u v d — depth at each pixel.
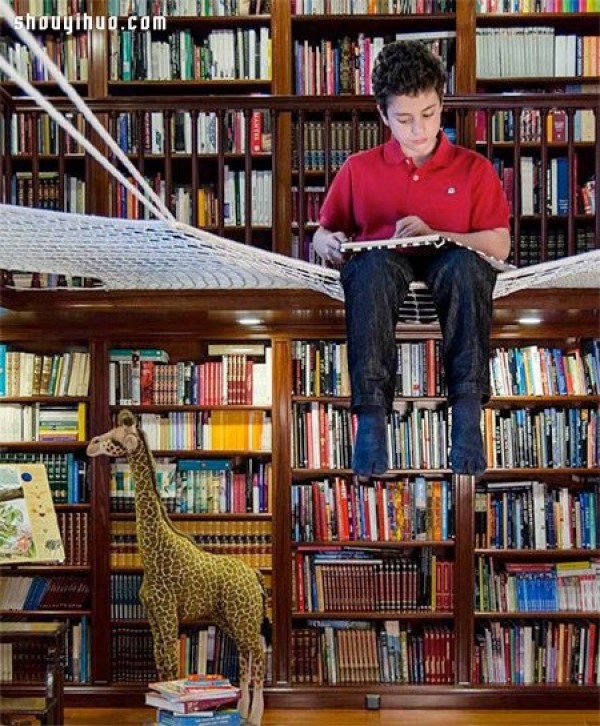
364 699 5.30
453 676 5.34
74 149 5.50
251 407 5.40
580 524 5.39
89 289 4.69
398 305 2.53
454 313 2.51
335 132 5.52
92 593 5.38
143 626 5.41
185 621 5.21
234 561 4.80
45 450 5.65
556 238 5.52
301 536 5.38
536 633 5.38
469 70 5.50
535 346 5.63
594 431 5.38
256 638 4.75
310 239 5.55
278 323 5.32
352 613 5.35
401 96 2.60
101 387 5.41
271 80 5.54
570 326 5.34
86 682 5.39
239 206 5.51
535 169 5.49
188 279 4.12
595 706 5.31
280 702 5.30
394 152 2.95
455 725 5.01
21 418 5.50
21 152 5.55
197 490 5.45
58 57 5.62
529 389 5.40
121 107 4.61
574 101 4.55
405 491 5.40
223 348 5.49
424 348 5.40
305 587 5.38
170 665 4.56
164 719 4.33
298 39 5.82
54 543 3.50
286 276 3.24
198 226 5.50
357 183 2.98
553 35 5.61
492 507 5.41
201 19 5.57
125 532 5.45
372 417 2.43
